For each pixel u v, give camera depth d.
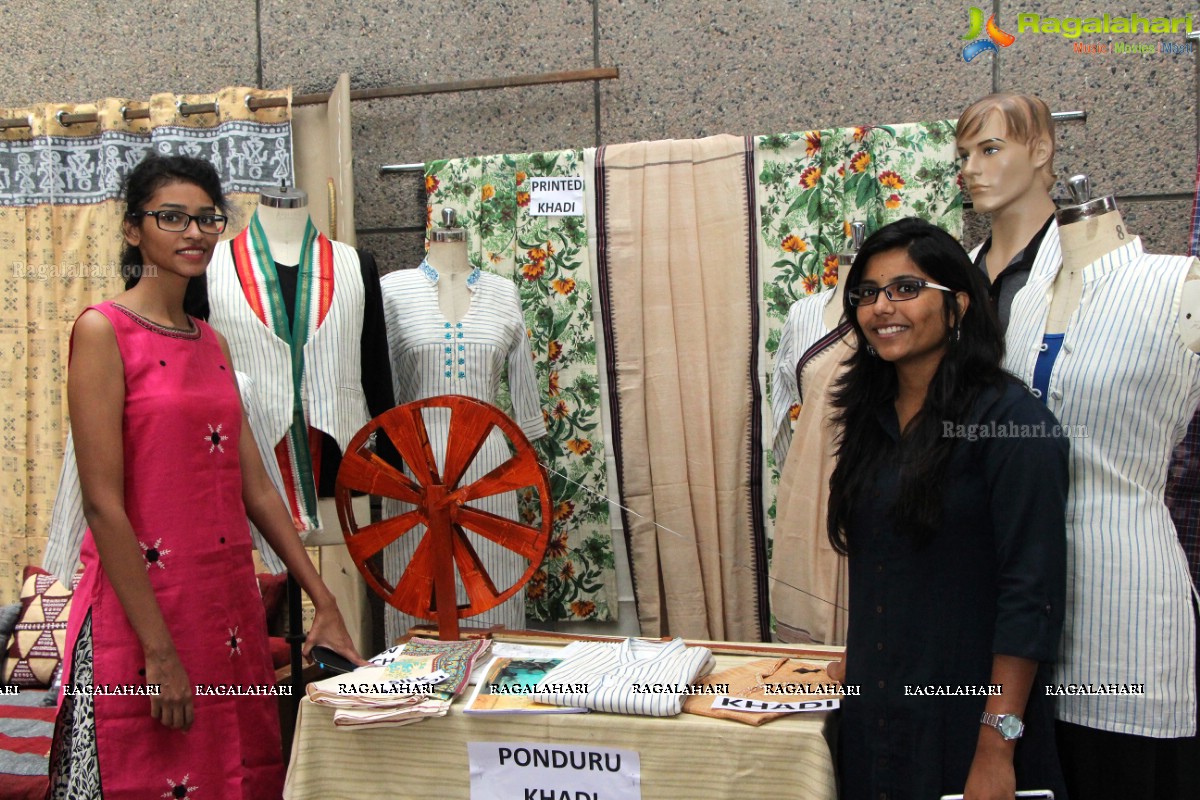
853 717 1.69
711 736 1.72
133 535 1.73
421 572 2.20
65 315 3.44
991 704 1.52
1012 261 2.28
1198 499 2.23
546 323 3.07
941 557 1.58
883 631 1.64
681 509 2.96
